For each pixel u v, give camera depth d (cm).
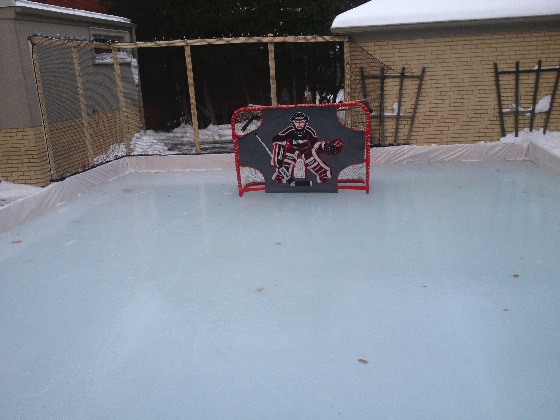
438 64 988
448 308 438
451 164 994
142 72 1577
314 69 1591
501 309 432
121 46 1002
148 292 499
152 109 1661
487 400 319
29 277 549
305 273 526
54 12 972
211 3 1468
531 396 321
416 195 797
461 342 385
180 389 345
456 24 941
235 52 1478
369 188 849
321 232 651
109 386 353
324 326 418
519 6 931
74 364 381
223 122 1723
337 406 320
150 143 1331
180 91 1670
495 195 773
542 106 988
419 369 354
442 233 624
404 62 995
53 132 968
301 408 320
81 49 1095
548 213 678
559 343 379
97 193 919
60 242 661
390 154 1014
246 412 319
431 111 1017
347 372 354
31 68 892
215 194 869
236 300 472
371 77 1006
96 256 605
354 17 973
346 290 482
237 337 407
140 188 942
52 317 457
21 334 429
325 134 807
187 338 410
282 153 827
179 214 763
